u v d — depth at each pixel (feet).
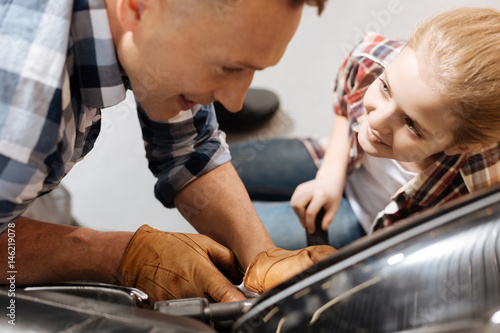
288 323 1.23
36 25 1.50
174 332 1.18
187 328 1.20
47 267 2.02
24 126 1.51
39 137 1.54
